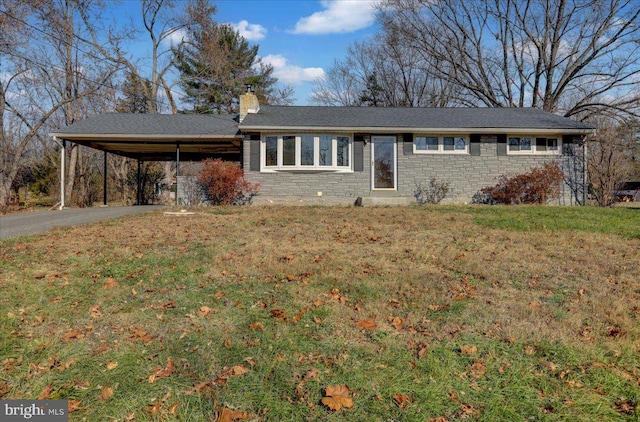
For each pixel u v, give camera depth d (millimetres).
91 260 5012
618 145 16547
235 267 4715
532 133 12945
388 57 29266
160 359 2691
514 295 3893
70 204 17625
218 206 12094
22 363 2629
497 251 5617
